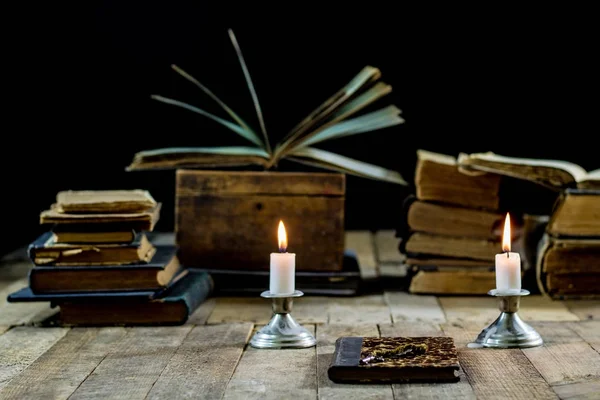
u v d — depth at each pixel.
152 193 5.27
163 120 5.17
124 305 3.03
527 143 5.16
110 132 5.18
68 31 5.09
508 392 2.19
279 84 5.13
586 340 2.69
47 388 2.31
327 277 3.55
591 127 5.11
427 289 3.54
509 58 5.09
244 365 2.49
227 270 3.63
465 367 2.41
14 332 2.97
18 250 4.91
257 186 3.61
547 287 3.39
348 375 2.28
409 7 5.07
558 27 5.05
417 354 2.38
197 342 2.77
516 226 3.59
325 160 3.58
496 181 3.52
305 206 3.59
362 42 5.10
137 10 5.09
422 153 3.64
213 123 5.16
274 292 2.70
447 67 5.11
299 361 2.52
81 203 3.06
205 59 5.12
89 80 5.14
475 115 5.15
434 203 3.53
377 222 5.34
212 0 5.08
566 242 3.35
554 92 5.11
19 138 5.15
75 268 3.05
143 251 3.14
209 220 3.63
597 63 5.05
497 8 5.05
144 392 2.25
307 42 5.10
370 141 5.21
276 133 5.15
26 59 5.09
